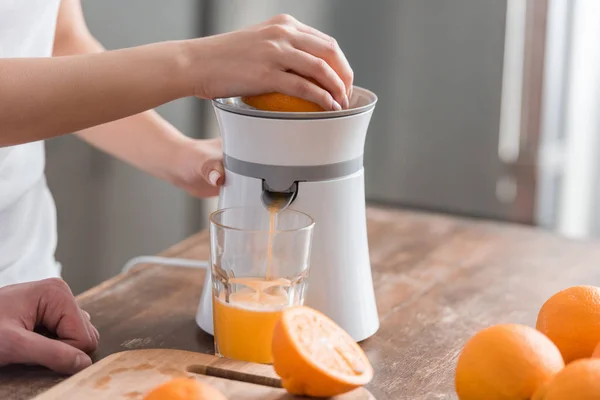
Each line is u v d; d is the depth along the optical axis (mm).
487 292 1206
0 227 1271
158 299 1157
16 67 947
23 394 875
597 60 2260
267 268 935
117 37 2002
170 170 1231
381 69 2287
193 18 2197
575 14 2191
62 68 952
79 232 2018
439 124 2281
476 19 2164
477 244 1404
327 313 1004
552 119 2244
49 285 987
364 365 853
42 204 1356
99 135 1283
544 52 2162
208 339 1046
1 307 951
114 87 953
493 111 2223
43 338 914
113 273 2141
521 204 2289
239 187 985
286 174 959
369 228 1463
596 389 702
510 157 2266
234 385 859
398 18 2227
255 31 966
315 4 2264
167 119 2164
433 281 1241
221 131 999
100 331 1049
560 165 2299
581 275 1283
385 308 1140
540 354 763
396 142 2340
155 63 957
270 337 927
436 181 2334
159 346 1021
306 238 926
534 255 1360
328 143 952
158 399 732
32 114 949
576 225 2408
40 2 1231
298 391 834
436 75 2242
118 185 2092
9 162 1243
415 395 902
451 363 985
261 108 975
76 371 915
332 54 971
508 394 761
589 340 876
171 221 2281
